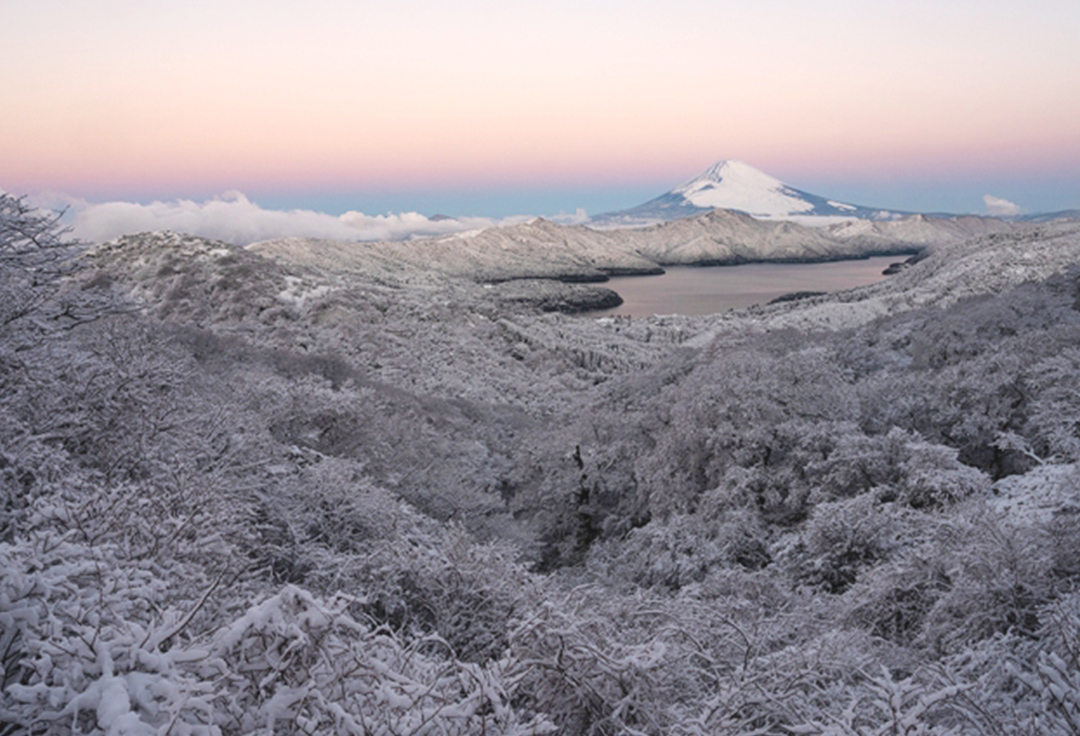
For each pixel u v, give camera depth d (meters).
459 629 7.07
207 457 9.65
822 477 17.11
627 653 4.95
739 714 5.00
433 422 38.09
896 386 22.58
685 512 19.09
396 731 3.06
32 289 7.14
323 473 11.39
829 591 12.13
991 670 5.52
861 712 4.88
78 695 2.53
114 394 8.49
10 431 6.00
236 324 85.94
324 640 3.20
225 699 2.98
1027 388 18.98
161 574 4.29
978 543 7.79
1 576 3.02
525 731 3.38
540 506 27.64
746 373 22.08
